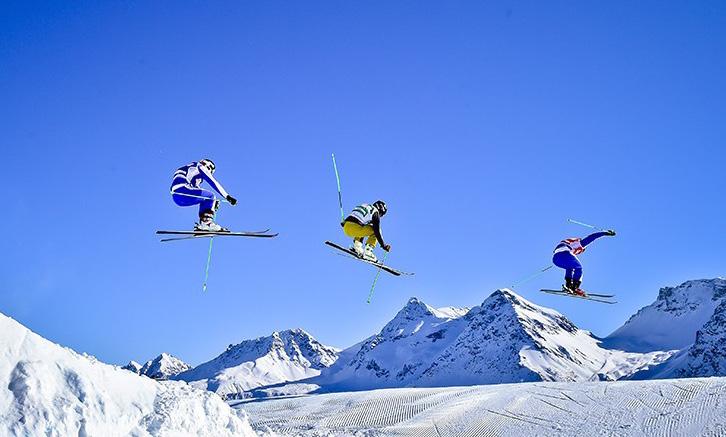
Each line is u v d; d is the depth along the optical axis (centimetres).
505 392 9219
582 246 2122
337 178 1602
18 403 1303
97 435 1391
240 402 16075
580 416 7069
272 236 1529
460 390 10531
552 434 6562
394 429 7919
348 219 1559
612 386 8169
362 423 9294
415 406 9756
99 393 1506
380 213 1584
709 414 6038
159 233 1469
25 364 1394
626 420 6469
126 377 1788
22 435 1250
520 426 7200
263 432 3394
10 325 1474
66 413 1354
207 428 1856
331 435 5288
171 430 1666
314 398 13000
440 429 7675
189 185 1477
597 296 2162
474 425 7606
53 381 1416
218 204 1522
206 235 1488
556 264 2130
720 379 7319
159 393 1855
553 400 8088
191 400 1886
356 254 1570
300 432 5344
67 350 1670
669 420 6150
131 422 1588
